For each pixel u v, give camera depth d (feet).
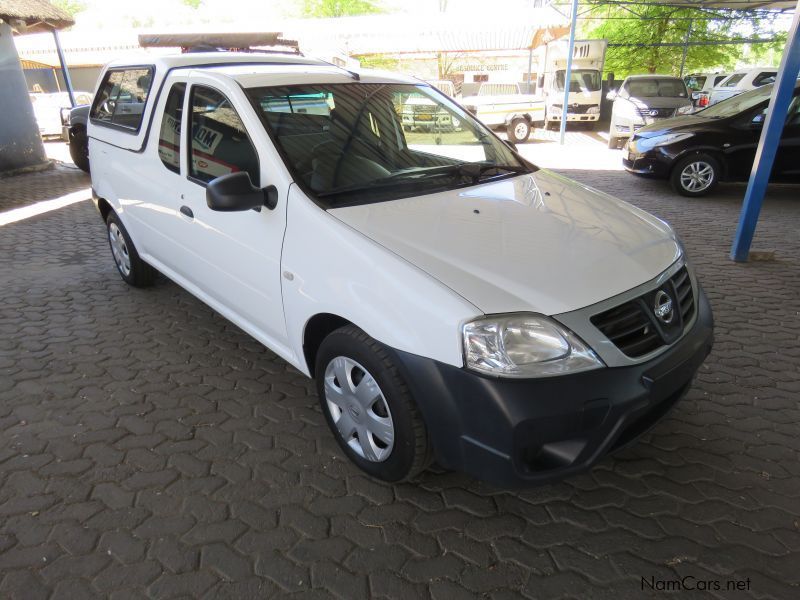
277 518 7.83
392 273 7.18
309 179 8.74
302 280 8.32
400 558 7.20
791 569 6.99
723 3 46.29
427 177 9.73
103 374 11.43
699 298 8.77
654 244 8.48
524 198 9.46
